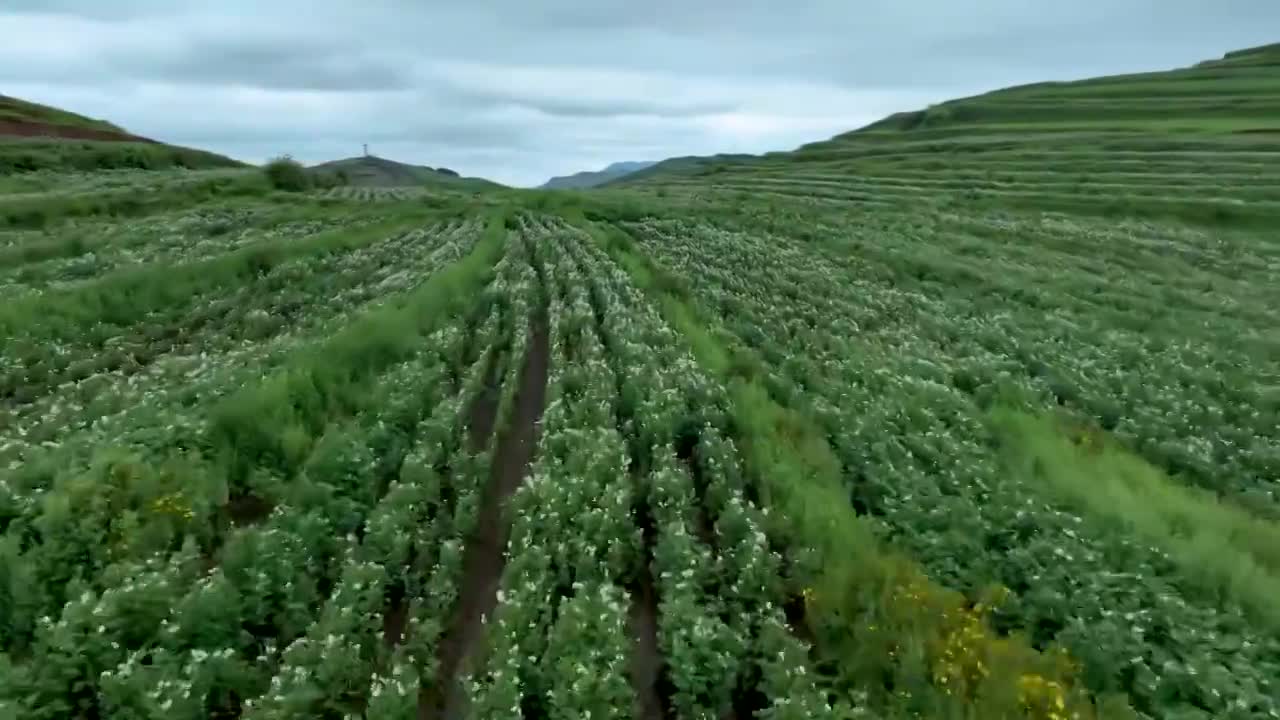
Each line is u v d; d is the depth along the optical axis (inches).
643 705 336.5
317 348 676.7
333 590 375.2
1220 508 483.2
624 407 602.5
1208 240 1647.4
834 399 644.1
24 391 601.9
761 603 376.5
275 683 305.0
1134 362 799.1
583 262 1223.5
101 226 1520.7
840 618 355.6
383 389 595.8
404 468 467.8
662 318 862.5
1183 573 400.5
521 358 729.6
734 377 662.5
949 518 445.7
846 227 1829.5
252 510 454.3
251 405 525.7
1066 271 1323.8
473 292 992.2
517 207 2229.3
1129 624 362.6
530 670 320.8
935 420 589.9
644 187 3540.8
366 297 966.4
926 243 1626.5
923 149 3801.7
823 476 487.8
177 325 827.4
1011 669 322.3
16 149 2551.7
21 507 395.2
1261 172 2308.1
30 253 1182.3
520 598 355.6
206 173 2696.9
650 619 390.6
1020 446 550.3
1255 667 343.0
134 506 412.5
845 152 4141.2
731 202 2407.7
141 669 302.2
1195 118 3708.2
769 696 321.4
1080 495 474.9
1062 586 389.4
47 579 354.3
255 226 1633.9
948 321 932.6
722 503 462.6
